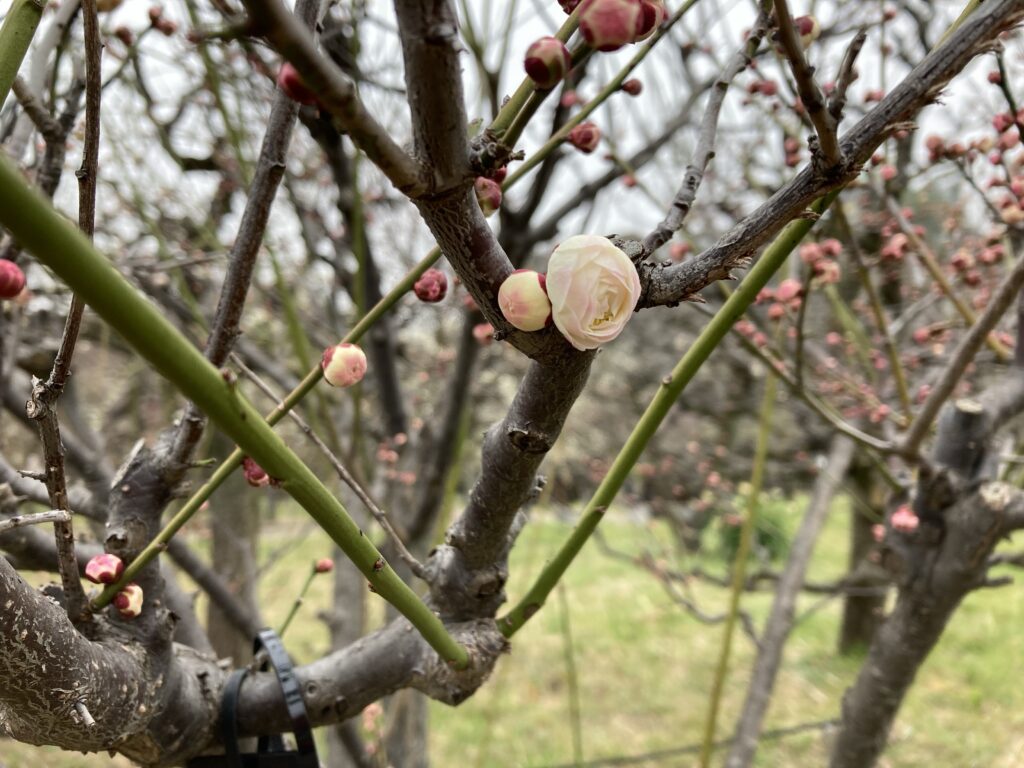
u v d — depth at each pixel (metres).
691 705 1.05
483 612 0.23
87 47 0.14
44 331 0.55
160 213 0.60
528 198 0.52
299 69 0.10
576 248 0.13
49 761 0.75
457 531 0.22
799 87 0.13
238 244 0.18
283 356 0.81
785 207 0.15
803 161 0.39
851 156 0.14
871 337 0.74
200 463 0.21
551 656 1.22
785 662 1.17
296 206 0.57
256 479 0.19
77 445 0.42
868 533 1.01
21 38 0.18
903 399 0.39
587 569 1.65
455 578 0.23
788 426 1.31
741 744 0.52
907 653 0.40
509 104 0.16
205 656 0.26
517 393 0.17
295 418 0.17
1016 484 0.44
